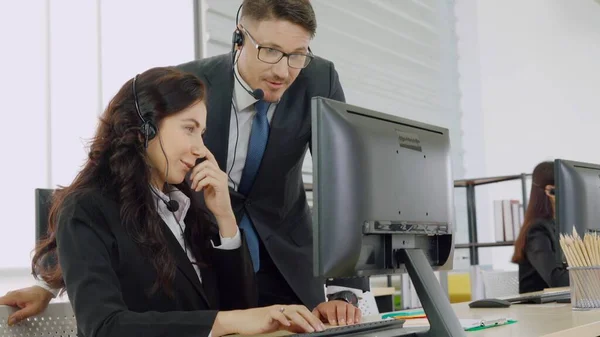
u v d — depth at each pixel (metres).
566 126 5.62
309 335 1.19
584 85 5.55
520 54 5.84
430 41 5.82
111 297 1.22
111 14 3.37
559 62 5.67
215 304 1.52
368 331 1.30
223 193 1.51
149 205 1.37
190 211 1.55
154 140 1.40
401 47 5.48
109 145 1.40
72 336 1.49
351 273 1.25
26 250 2.99
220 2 3.91
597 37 5.52
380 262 1.32
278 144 1.81
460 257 5.54
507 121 5.88
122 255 1.32
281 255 1.80
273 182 1.83
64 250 1.28
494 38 5.97
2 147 2.93
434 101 5.80
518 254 3.55
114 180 1.37
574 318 1.64
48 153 3.06
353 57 4.98
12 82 2.97
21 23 3.01
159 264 1.35
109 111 1.42
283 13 1.68
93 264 1.25
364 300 2.38
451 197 1.50
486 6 6.02
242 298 1.54
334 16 4.82
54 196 1.45
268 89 1.75
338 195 1.22
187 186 1.56
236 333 1.32
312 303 1.80
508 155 5.85
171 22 3.67
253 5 1.72
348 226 1.22
